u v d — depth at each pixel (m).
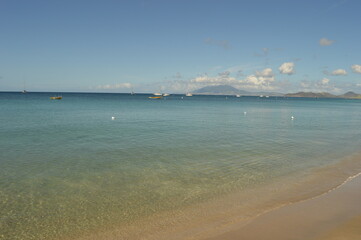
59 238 9.58
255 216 10.84
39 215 11.18
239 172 16.86
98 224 10.48
